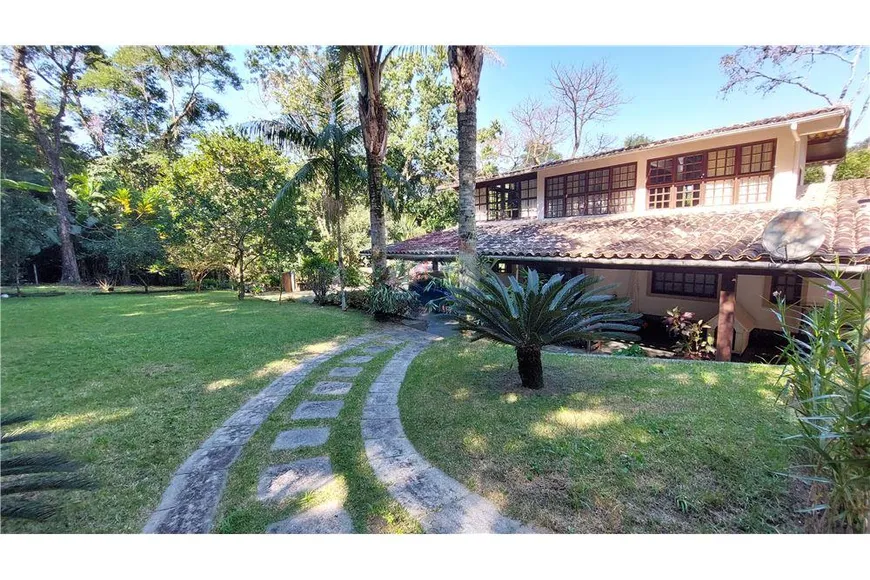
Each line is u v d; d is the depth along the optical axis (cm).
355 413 452
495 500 278
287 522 267
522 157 2856
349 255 2081
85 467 338
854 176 1714
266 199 1491
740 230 745
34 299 1398
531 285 473
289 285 1891
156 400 499
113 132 2248
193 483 317
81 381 567
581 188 1199
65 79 1798
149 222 1800
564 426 371
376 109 1095
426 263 1584
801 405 287
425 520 264
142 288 1870
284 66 2155
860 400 207
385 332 943
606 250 765
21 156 650
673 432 344
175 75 2259
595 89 2480
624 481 281
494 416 405
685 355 786
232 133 1443
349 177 1275
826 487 242
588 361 616
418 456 348
